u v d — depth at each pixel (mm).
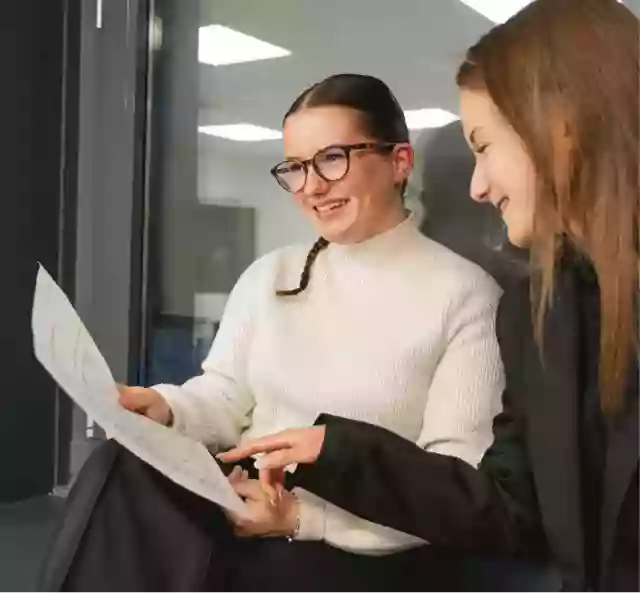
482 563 839
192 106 1213
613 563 748
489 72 869
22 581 865
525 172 842
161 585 732
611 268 783
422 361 879
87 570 725
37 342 745
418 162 962
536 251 828
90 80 1267
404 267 921
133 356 1227
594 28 807
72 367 756
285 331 950
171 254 1226
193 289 1209
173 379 1215
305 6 1108
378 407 881
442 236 939
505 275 880
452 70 957
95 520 740
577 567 767
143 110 1244
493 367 859
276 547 829
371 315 912
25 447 1196
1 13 1199
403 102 985
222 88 1188
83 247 1263
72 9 1268
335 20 1077
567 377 790
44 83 1254
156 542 745
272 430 938
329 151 939
